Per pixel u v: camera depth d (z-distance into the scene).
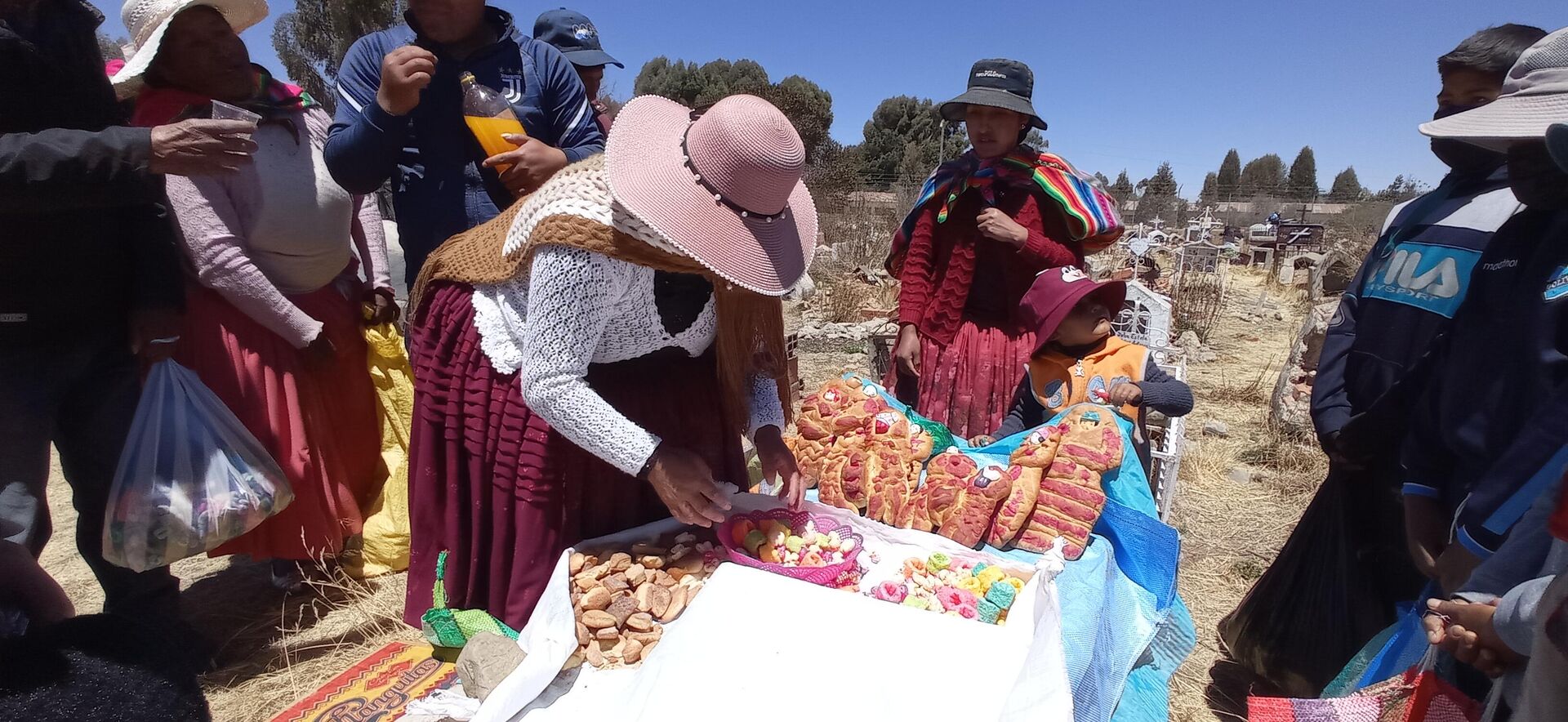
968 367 3.17
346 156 2.51
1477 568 1.44
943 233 3.29
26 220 1.92
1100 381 2.70
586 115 2.92
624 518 1.95
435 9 2.52
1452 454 1.72
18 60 1.81
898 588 1.81
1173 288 10.18
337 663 2.62
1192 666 2.84
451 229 2.73
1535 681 1.17
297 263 2.75
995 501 2.19
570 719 1.53
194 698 1.07
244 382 2.67
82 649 1.02
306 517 2.81
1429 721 1.61
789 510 1.99
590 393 1.61
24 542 2.07
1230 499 4.38
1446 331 1.79
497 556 1.90
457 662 1.78
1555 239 1.50
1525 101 1.51
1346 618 2.25
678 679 1.40
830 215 16.17
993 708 1.32
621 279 1.58
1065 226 3.12
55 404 2.13
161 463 2.15
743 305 1.72
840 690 1.35
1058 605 1.77
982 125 3.07
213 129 1.83
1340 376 2.25
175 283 2.25
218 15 2.42
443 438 1.99
